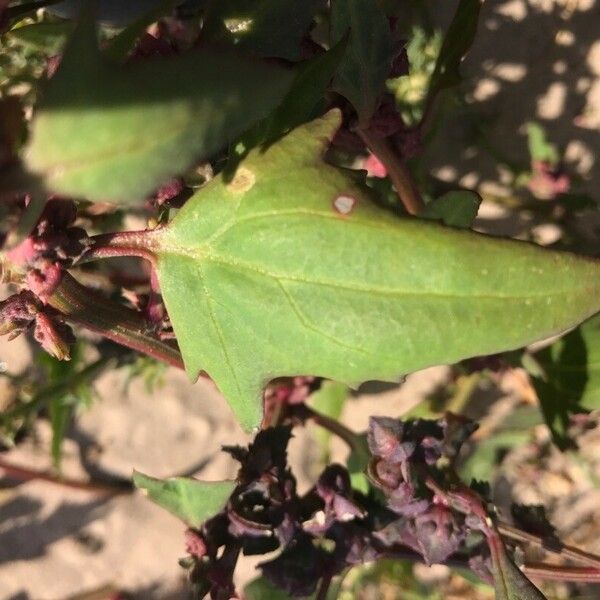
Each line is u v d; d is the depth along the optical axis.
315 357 0.08
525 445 0.19
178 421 0.19
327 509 0.12
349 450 0.19
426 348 0.07
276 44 0.09
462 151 0.17
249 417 0.09
